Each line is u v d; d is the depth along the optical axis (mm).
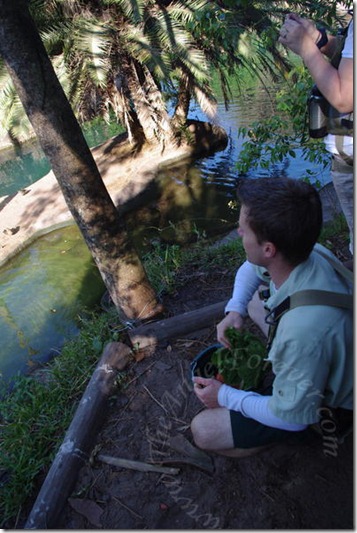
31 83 2393
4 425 2793
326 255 1485
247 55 7734
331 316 1301
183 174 9578
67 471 2039
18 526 2059
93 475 2057
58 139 2566
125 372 2605
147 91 9648
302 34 1939
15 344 4754
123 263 3004
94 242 2928
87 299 5430
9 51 2326
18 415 2668
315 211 1320
